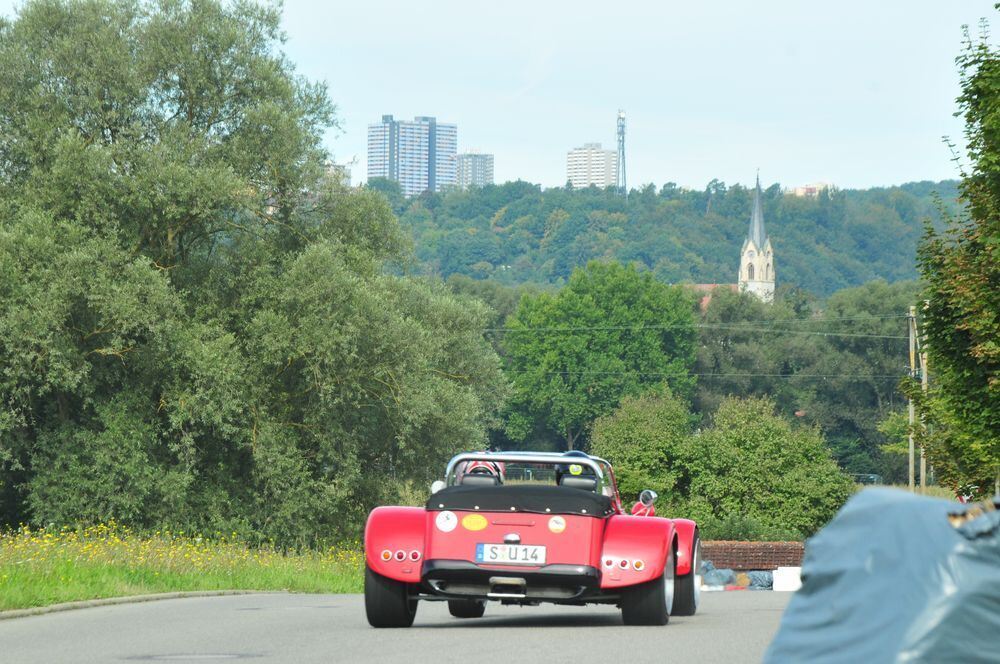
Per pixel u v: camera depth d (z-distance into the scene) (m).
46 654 18.61
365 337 77.56
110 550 42.66
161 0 78.88
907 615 6.30
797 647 6.60
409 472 86.38
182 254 80.19
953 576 6.38
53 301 68.56
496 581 22.41
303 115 80.88
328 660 17.23
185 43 78.06
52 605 28.75
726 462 106.38
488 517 22.59
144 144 76.62
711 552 81.38
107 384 76.25
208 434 78.12
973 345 35.53
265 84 80.31
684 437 110.94
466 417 84.25
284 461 74.50
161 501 73.44
